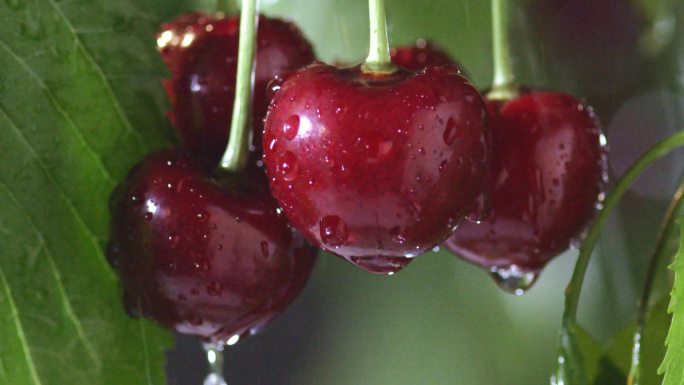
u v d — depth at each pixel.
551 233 0.38
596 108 0.48
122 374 0.37
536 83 0.46
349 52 0.45
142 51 0.36
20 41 0.36
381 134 0.34
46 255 0.36
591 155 0.38
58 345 0.37
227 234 0.36
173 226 0.36
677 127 0.49
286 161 0.34
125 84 0.36
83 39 0.36
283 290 0.36
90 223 0.36
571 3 0.47
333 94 0.34
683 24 0.46
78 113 0.36
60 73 0.36
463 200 0.35
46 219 0.36
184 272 0.36
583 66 0.47
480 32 0.44
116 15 0.36
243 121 0.36
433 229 0.34
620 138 0.50
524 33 0.45
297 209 0.35
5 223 0.36
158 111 0.37
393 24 0.44
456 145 0.34
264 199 0.36
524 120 0.38
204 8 0.40
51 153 0.36
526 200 0.38
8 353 0.36
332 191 0.34
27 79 0.36
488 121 0.35
